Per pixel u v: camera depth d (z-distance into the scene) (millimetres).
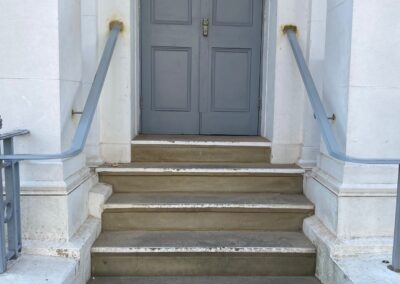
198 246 2553
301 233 2814
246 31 3844
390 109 2396
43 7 2240
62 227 2318
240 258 2562
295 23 3336
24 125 2289
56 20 2250
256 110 3918
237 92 3902
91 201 2752
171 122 3904
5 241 2191
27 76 2270
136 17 3609
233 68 3879
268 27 3641
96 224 2664
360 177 2406
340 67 2516
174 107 3891
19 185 2182
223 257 2557
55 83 2281
